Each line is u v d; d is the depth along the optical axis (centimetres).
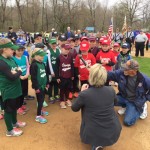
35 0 2234
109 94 188
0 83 211
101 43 316
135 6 1903
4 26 2233
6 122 221
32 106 298
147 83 251
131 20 1894
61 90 296
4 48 208
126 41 866
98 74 184
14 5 2270
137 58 773
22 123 245
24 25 2191
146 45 1046
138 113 256
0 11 2225
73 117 268
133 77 254
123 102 267
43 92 256
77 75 306
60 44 320
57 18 2208
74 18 2300
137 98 258
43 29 2227
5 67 204
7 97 212
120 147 212
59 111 284
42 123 252
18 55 273
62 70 292
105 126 186
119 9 2064
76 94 329
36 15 2239
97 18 2564
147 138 228
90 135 188
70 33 625
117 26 2098
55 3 2189
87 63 293
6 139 221
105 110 186
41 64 254
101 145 188
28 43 1146
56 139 223
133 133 236
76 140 222
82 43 299
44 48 300
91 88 189
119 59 358
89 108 186
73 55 316
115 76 264
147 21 2133
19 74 212
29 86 378
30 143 216
